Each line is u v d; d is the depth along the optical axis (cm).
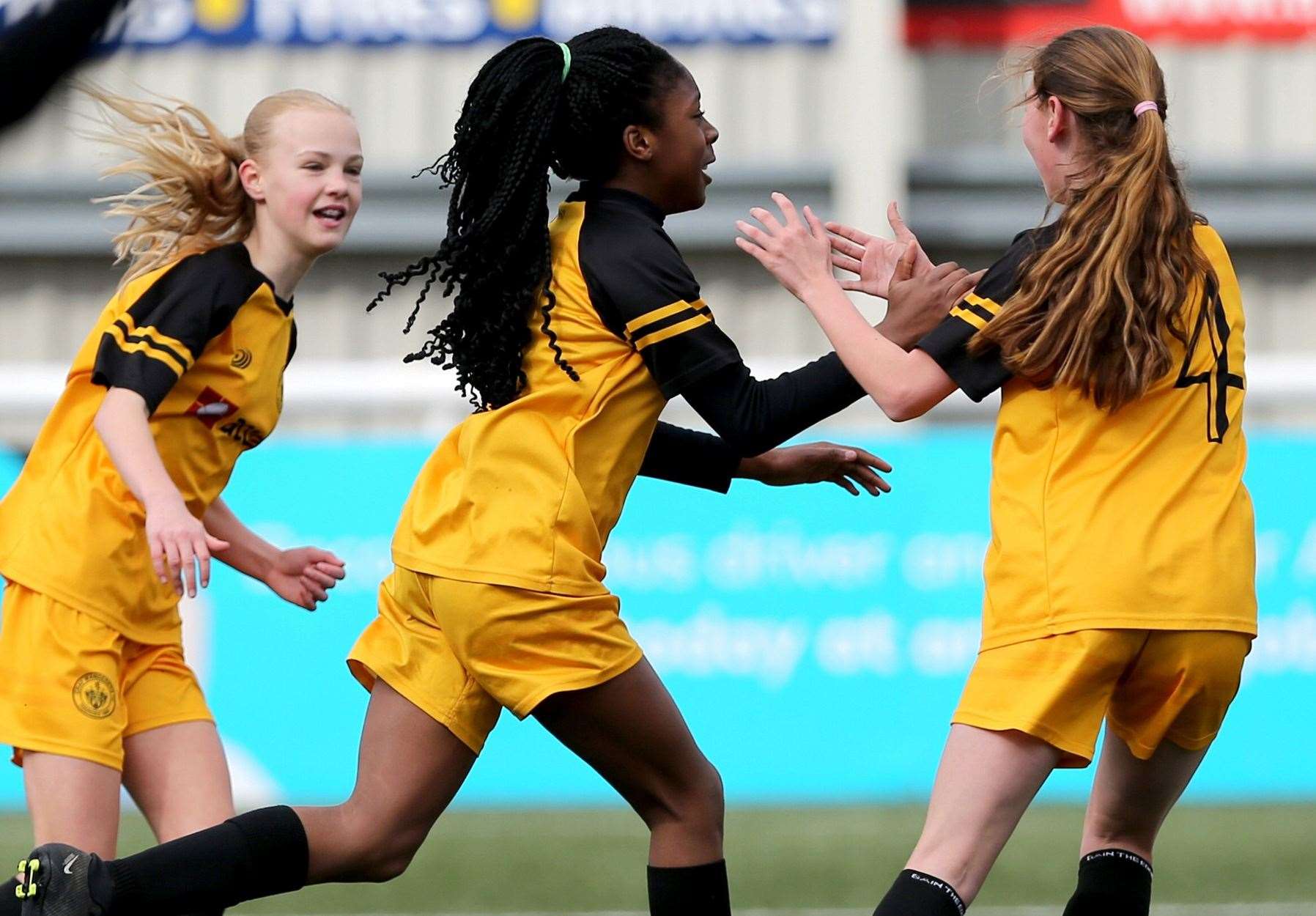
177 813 1131
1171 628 977
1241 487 1027
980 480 2547
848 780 2508
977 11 4112
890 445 2555
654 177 1082
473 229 1041
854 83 3984
